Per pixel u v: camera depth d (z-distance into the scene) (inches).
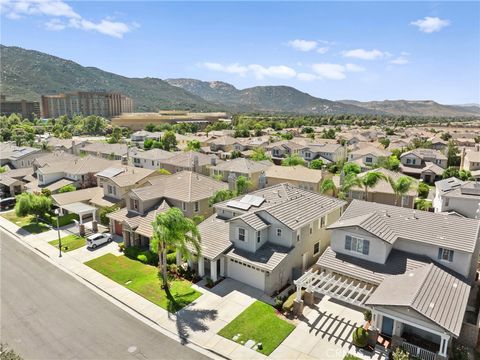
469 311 1005.2
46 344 897.5
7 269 1309.1
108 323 983.0
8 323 982.4
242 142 4291.3
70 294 1136.2
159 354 863.1
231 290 1144.2
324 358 845.8
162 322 984.3
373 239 1066.1
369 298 904.3
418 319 814.5
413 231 1098.7
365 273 1039.6
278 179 2391.7
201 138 4950.8
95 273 1277.1
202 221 1491.1
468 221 1088.8
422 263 1031.0
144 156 3100.4
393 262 1058.7
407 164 3265.3
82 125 6860.2
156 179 1785.2
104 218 1734.7
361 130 7057.1
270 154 3764.8
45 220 1854.1
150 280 1219.9
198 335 929.5
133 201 1596.9
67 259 1393.9
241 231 1191.6
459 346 859.4
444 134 5644.7
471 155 3036.4
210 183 1796.3
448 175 2829.7
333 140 4729.3
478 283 1149.1
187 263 1290.6
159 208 1562.5
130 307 1060.5
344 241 1130.7
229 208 1353.3
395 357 788.0
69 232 1695.4
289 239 1176.8
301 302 1010.7
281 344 894.4
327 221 1396.4
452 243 1016.9
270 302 1077.1
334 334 932.6
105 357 852.6
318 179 2273.6
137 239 1493.6
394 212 1209.4
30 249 1501.0
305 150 3627.0
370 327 906.1
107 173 1967.3
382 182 2081.7
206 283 1184.2
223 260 1218.0
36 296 1122.7
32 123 7495.1
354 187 2096.5
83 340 912.9
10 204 2122.3
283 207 1266.0
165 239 1091.3
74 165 2369.6
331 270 1090.7
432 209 2034.9
